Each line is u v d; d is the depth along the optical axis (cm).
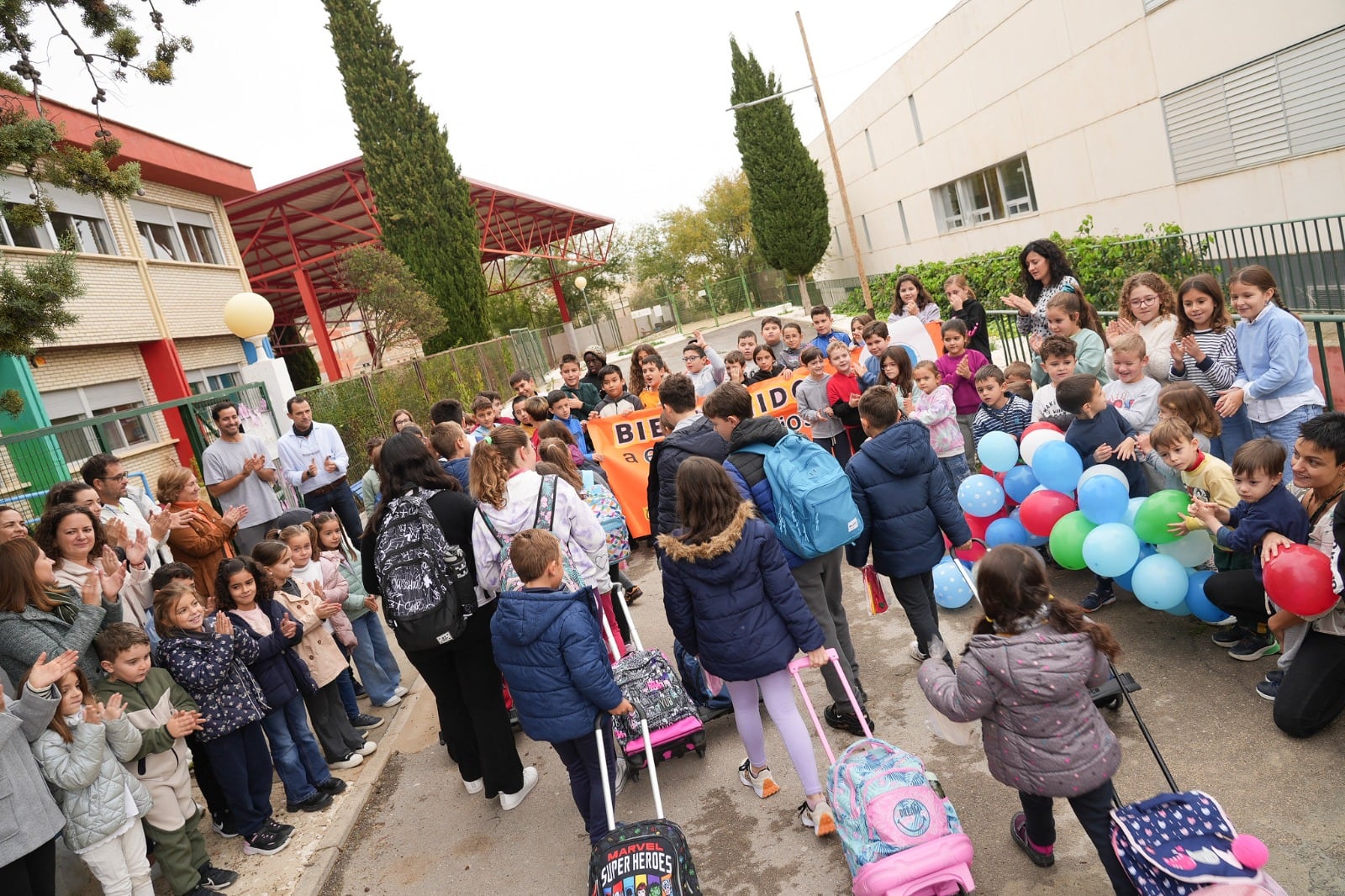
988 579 293
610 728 406
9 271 684
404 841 472
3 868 345
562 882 405
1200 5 1262
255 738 473
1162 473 504
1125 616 520
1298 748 373
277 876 448
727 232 5591
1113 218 1619
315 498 912
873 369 749
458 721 483
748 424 456
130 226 1661
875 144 2919
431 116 2605
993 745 306
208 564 616
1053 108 1727
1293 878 307
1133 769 386
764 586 379
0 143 658
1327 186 1116
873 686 511
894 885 297
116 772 394
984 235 2234
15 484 648
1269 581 364
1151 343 564
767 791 427
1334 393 712
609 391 938
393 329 2347
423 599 420
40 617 406
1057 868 341
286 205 2494
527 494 439
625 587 737
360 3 2506
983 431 639
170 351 1677
